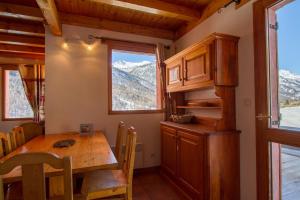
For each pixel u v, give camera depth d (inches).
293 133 63.9
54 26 100.3
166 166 117.6
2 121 167.9
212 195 79.6
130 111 129.6
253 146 78.8
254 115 78.2
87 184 66.9
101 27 122.6
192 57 97.0
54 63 113.9
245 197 82.1
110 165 57.7
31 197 40.3
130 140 71.6
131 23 129.3
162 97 133.4
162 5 100.3
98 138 95.8
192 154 89.3
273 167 72.2
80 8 109.5
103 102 123.5
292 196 68.7
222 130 83.9
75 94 117.6
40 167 40.4
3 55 160.4
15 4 99.7
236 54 85.4
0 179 39.6
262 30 74.0
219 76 81.8
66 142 85.0
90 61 120.9
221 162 81.5
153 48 135.8
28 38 133.0
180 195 97.3
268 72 72.7
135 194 98.9
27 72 167.8
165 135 119.0
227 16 92.2
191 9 108.3
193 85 96.3
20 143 92.3
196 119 115.0
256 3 76.4
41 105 168.6
